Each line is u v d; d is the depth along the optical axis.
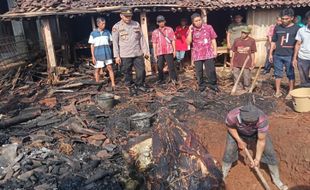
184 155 4.73
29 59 11.65
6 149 5.84
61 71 10.24
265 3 10.02
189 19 12.38
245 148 4.82
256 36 10.72
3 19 9.96
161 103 7.53
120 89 8.74
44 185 5.00
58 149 5.96
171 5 10.03
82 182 5.12
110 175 5.27
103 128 6.63
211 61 8.17
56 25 12.44
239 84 8.54
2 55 11.25
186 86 8.72
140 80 8.53
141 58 8.41
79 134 6.44
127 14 7.88
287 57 7.22
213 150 5.87
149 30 11.16
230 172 5.47
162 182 4.66
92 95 8.52
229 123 4.71
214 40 8.13
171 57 9.00
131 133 6.37
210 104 7.39
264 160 5.08
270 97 7.60
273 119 6.48
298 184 5.12
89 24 12.94
